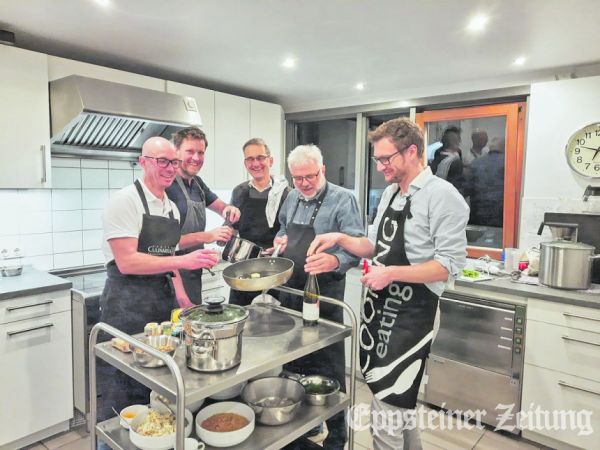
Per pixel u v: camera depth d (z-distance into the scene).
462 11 1.87
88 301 2.39
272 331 1.58
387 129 1.63
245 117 3.47
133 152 2.98
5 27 2.15
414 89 3.34
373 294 1.79
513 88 2.92
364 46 2.35
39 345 2.31
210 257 1.63
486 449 2.39
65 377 2.42
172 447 1.28
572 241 2.58
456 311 2.65
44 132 2.38
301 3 1.81
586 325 2.21
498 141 3.09
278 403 1.54
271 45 2.36
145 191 1.74
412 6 1.83
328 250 1.90
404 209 1.68
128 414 1.45
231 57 2.59
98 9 1.90
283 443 1.37
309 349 1.45
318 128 4.07
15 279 2.43
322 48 2.40
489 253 3.16
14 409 2.24
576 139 2.65
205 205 2.46
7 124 2.24
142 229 1.73
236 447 1.32
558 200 2.75
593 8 1.81
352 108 3.69
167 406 1.43
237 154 3.44
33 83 2.31
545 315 2.34
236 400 1.57
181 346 1.40
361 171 3.72
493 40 2.23
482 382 2.58
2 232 2.67
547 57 2.50
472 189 3.23
